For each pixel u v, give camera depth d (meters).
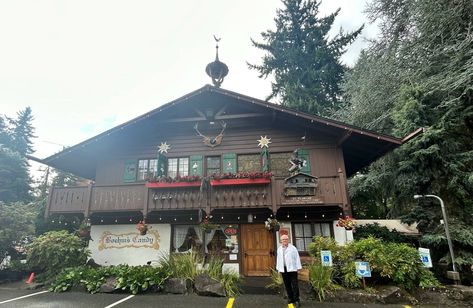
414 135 8.41
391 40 12.34
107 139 10.91
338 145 10.11
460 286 6.55
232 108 11.16
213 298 6.62
